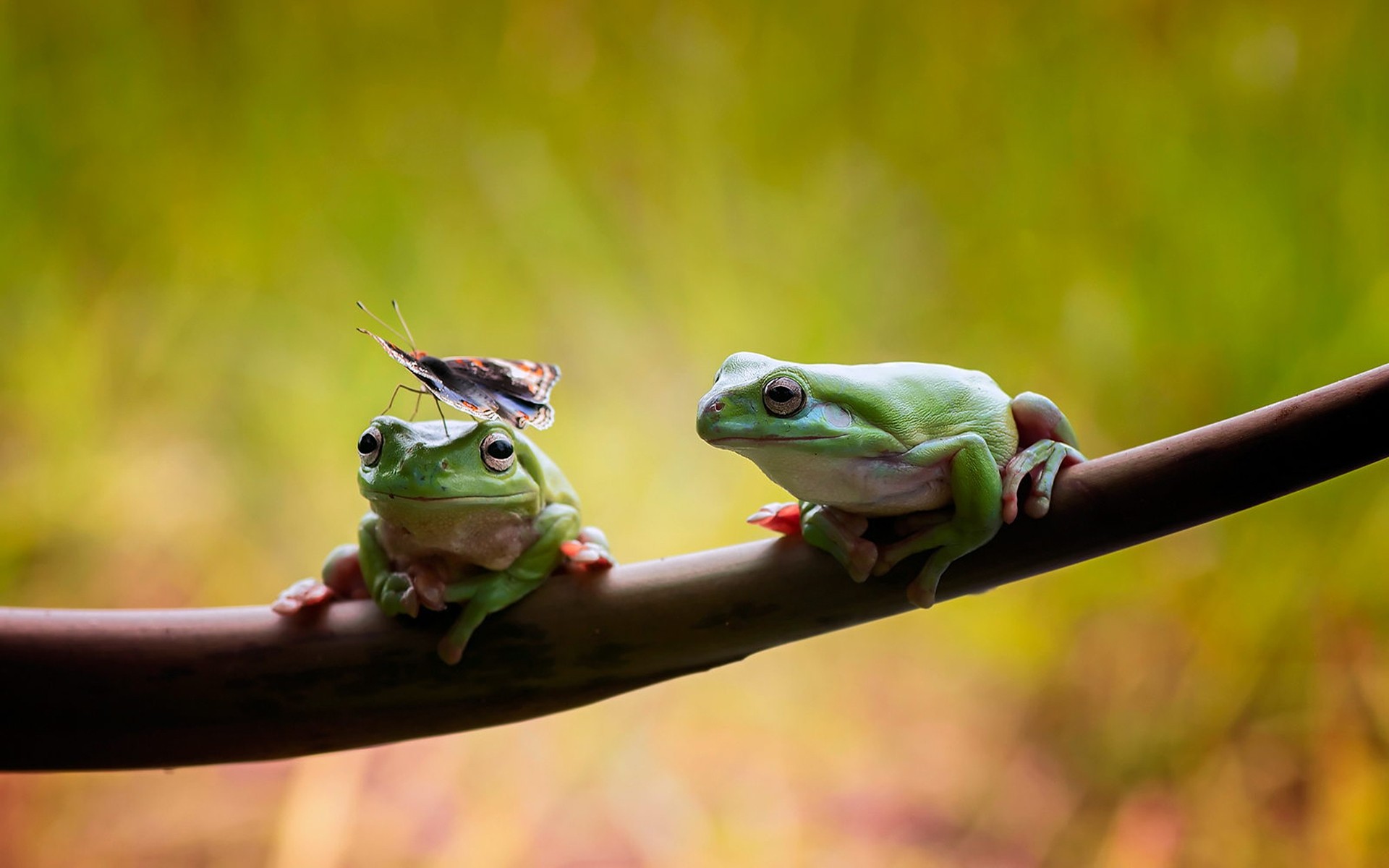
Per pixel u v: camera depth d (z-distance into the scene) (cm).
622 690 100
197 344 189
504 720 100
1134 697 155
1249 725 150
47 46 184
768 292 181
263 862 150
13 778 152
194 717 99
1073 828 150
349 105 193
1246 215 162
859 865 147
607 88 189
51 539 177
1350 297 153
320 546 183
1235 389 161
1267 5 166
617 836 151
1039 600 160
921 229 187
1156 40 174
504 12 191
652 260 185
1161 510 99
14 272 182
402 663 100
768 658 166
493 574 100
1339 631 147
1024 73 180
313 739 100
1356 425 97
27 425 179
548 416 103
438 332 189
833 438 101
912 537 100
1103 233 173
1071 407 173
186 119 192
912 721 164
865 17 187
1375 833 138
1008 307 179
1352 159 156
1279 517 150
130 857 149
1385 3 157
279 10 190
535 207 189
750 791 157
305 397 186
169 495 183
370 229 191
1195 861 144
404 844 148
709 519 170
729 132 188
